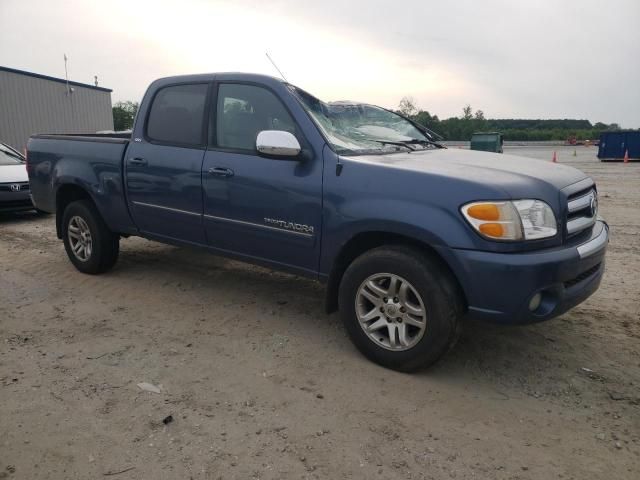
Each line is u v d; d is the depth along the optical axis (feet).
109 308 14.69
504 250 9.56
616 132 88.48
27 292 15.96
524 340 12.65
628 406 9.87
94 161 16.39
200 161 13.70
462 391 10.37
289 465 8.13
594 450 8.57
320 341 12.60
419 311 10.44
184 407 9.70
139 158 15.15
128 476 7.84
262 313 14.38
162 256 20.04
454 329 10.25
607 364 11.51
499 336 12.85
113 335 12.87
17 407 9.62
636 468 8.14
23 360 11.48
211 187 13.46
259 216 12.69
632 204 34.53
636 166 76.07
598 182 49.85
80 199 17.81
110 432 8.90
